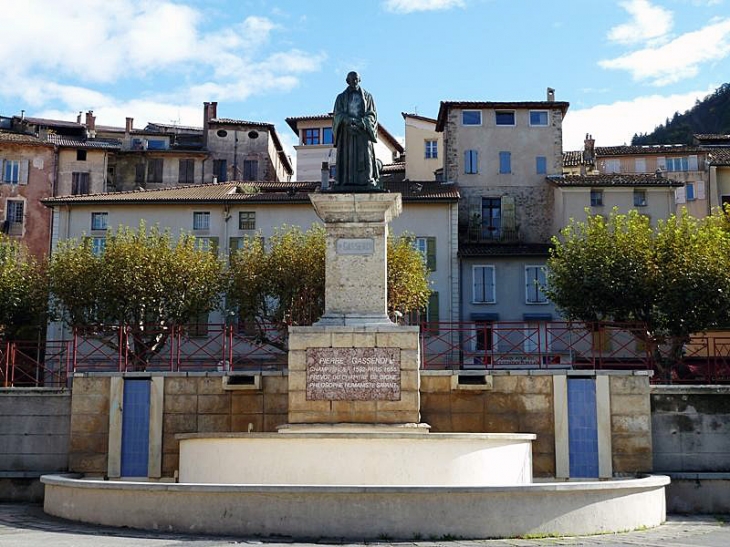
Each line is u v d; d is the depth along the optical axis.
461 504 17.55
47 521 20.44
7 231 64.62
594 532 18.70
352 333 22.95
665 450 27.58
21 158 65.81
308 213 55.47
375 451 20.42
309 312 43.44
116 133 81.38
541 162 62.53
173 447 28.05
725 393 27.72
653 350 39.97
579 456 27.23
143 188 71.56
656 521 21.16
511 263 55.28
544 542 17.16
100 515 19.62
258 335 43.97
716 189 71.06
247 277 44.00
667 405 27.75
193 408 28.17
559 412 27.41
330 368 22.91
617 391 27.47
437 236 55.41
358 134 23.75
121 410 28.27
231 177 73.88
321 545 16.50
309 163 79.94
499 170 62.53
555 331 50.97
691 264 40.00
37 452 28.52
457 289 54.69
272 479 20.59
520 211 62.06
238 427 28.00
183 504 18.27
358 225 23.41
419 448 20.48
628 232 43.03
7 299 44.72
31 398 28.70
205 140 75.06
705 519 24.42
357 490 17.42
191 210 55.88
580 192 58.84
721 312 39.59
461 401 27.66
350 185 23.56
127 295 42.94
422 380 27.78
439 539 17.36
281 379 28.12
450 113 63.25
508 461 21.92
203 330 51.16
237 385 27.88
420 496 17.47
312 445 20.52
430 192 57.25
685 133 123.94
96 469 28.06
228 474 21.23
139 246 44.25
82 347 47.41
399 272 43.53
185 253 44.72
